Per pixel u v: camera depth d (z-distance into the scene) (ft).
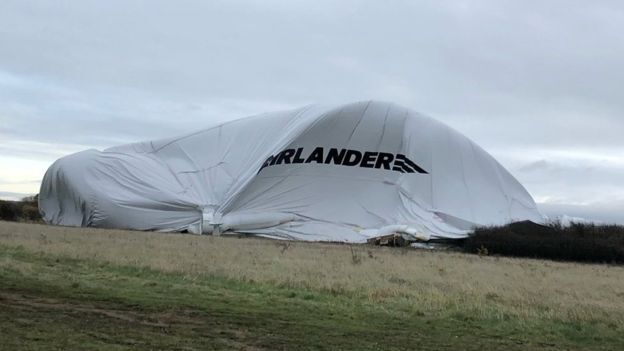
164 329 34.76
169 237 134.72
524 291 62.64
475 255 143.64
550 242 159.12
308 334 35.63
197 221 170.81
